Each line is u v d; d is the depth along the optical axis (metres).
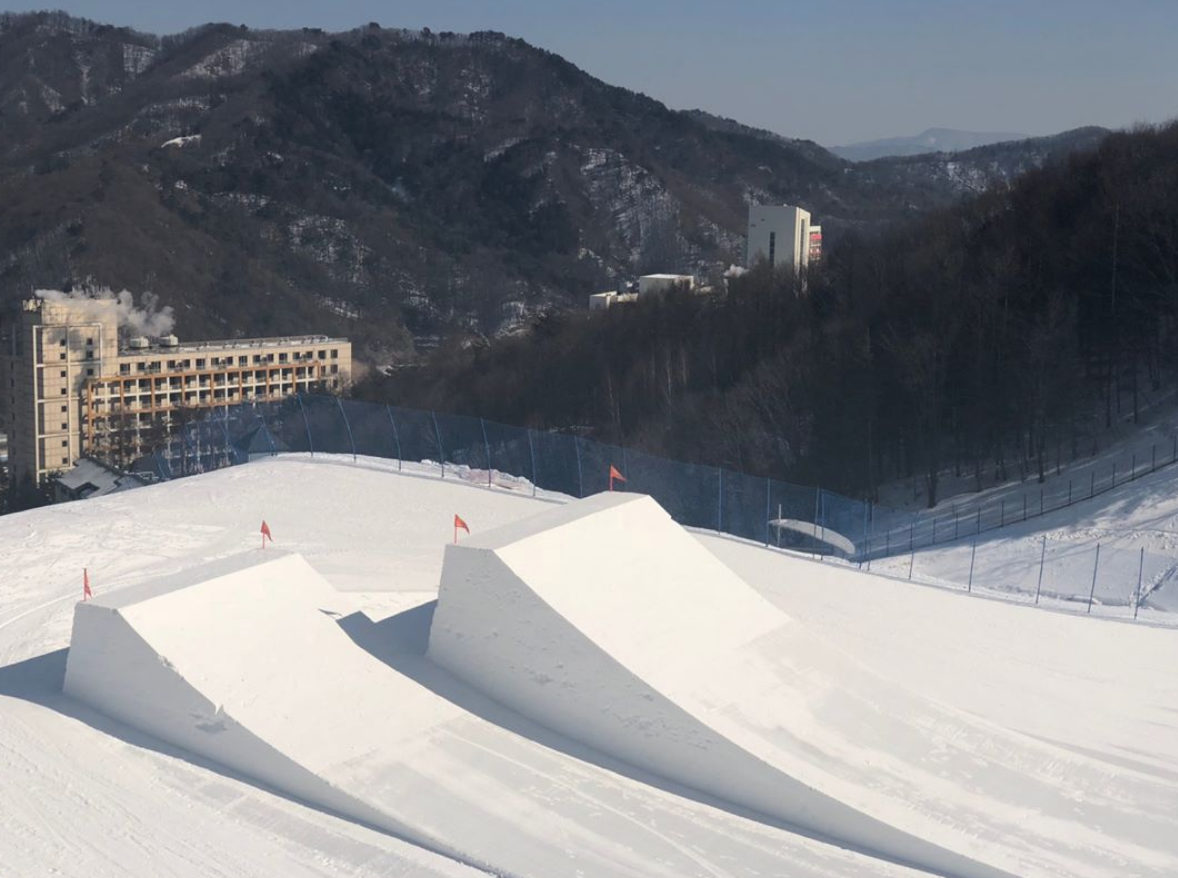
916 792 20.88
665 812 20.36
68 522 39.91
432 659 24.28
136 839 18.81
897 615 33.25
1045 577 40.62
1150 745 24.53
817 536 40.59
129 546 37.19
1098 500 47.09
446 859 18.72
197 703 21.14
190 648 22.00
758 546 39.97
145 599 22.64
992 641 31.36
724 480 42.84
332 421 52.16
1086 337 60.12
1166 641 32.09
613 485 45.19
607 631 22.77
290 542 37.84
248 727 20.70
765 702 22.62
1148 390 58.47
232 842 18.88
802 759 21.12
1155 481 47.25
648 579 25.12
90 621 22.36
